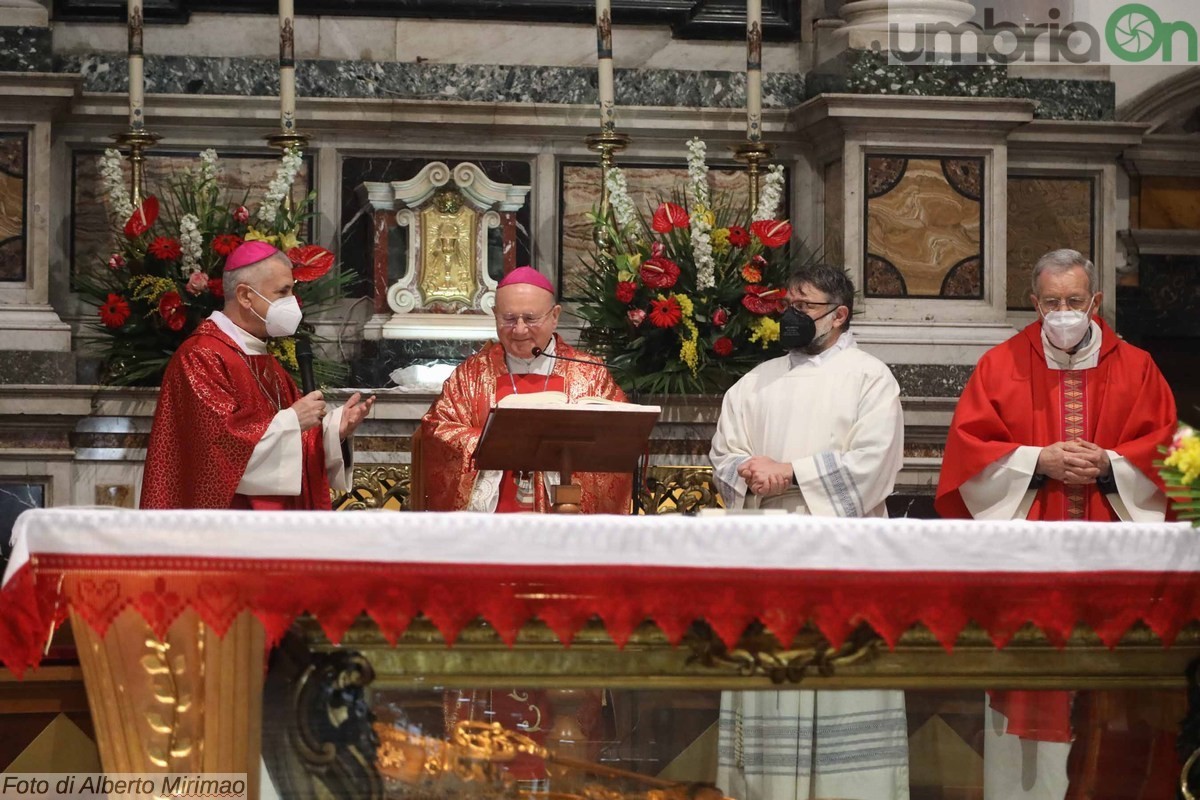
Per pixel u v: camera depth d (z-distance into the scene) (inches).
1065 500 273.6
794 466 274.4
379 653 213.0
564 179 394.0
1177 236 419.8
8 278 357.7
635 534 208.4
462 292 368.2
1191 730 225.0
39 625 202.5
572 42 399.9
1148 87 422.6
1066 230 400.5
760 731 235.5
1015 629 214.5
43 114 358.6
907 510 359.6
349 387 359.9
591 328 351.6
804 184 398.6
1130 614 216.7
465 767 218.5
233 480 272.7
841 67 384.2
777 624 210.2
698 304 341.4
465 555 206.2
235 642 213.0
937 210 380.5
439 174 366.0
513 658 214.2
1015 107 376.5
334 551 204.8
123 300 339.9
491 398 308.0
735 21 403.9
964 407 286.2
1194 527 216.5
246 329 290.5
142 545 203.0
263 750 214.2
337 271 381.1
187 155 380.2
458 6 394.9
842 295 292.2
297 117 378.9
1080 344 283.1
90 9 382.6
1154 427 276.7
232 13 389.7
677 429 344.5
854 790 236.1
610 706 225.9
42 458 343.6
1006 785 230.5
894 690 224.1
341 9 392.2
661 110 390.9
